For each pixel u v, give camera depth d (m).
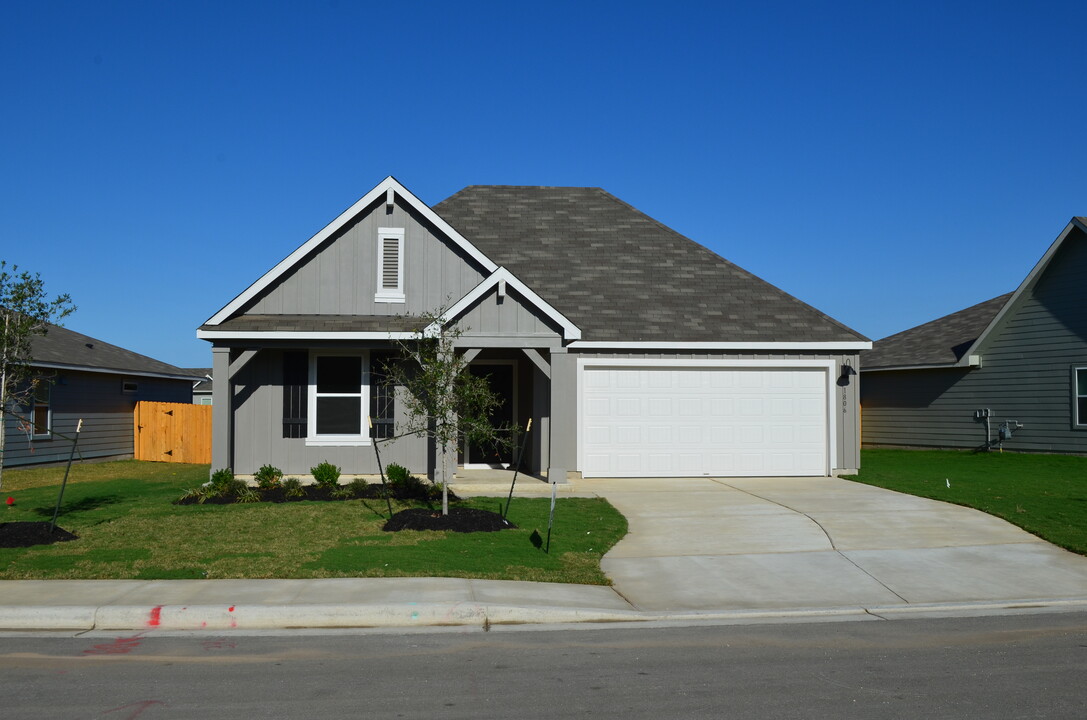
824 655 6.90
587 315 17.88
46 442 22.41
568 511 13.21
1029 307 23.16
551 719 5.41
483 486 15.59
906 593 9.02
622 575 9.64
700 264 20.08
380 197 16.92
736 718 5.43
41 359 21.20
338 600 8.18
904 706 5.65
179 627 7.80
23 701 5.76
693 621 8.09
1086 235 21.47
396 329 15.68
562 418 15.93
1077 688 6.04
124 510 13.32
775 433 17.73
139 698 5.83
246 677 6.32
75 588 8.62
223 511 13.14
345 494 14.51
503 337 15.87
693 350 17.47
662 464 17.45
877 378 28.12
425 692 5.96
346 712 5.54
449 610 7.98
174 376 29.03
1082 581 9.45
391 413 16.80
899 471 18.92
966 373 24.91
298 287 16.80
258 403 16.66
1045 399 22.70
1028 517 12.45
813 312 18.70
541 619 8.04
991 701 5.75
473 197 21.98
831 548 10.92
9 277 11.38
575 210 21.73
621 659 6.79
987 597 8.87
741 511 13.27
